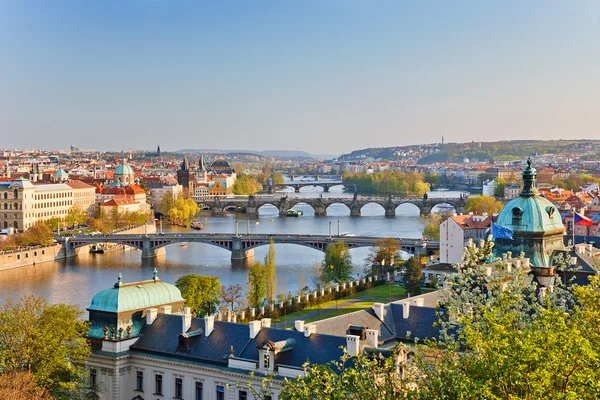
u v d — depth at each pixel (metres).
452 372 67.31
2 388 104.19
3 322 125.62
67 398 123.50
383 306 139.50
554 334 66.12
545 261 159.38
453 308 78.81
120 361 131.25
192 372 125.62
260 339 124.50
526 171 165.25
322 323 128.75
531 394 63.22
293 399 71.69
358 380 70.69
